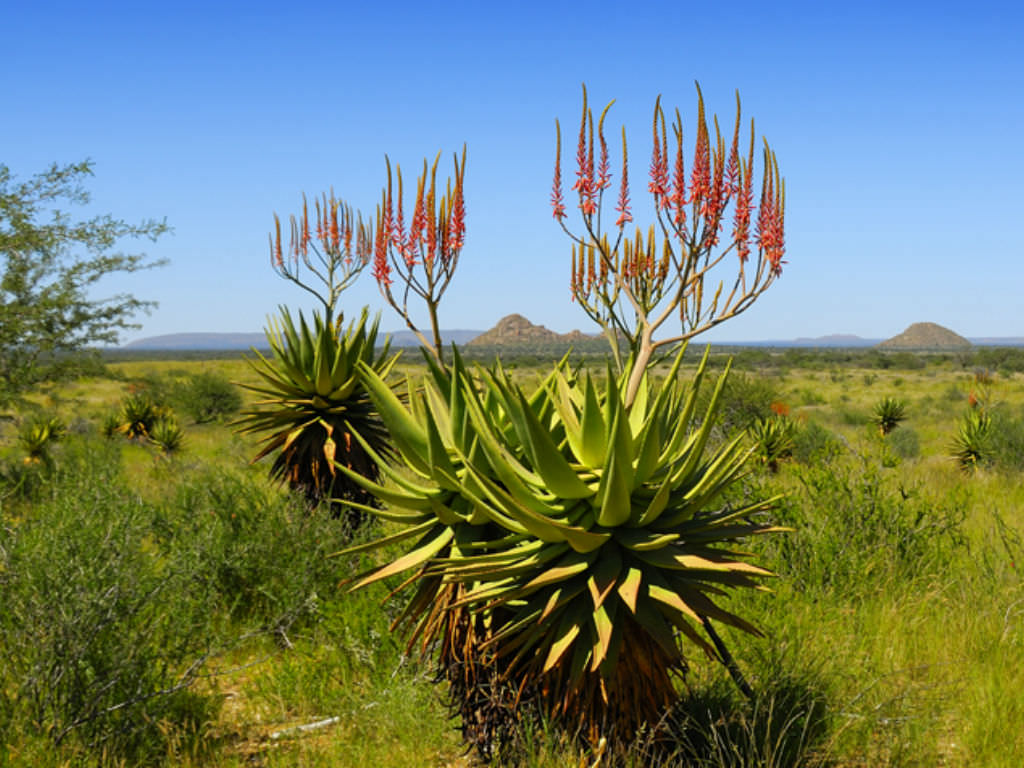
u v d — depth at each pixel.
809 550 7.25
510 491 3.99
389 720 4.93
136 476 12.20
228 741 4.95
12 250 12.93
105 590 4.54
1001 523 7.75
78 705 4.42
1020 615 6.20
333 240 8.78
